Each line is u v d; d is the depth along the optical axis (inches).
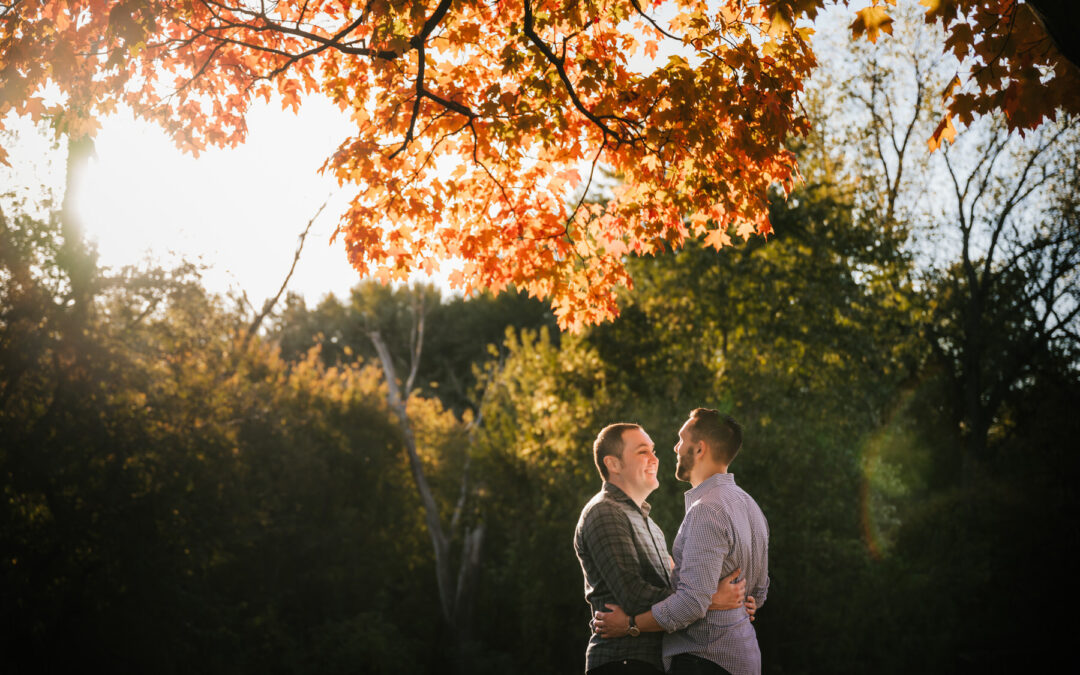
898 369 711.1
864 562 587.5
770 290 674.2
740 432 138.6
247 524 592.1
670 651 130.3
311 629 647.8
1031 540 653.3
